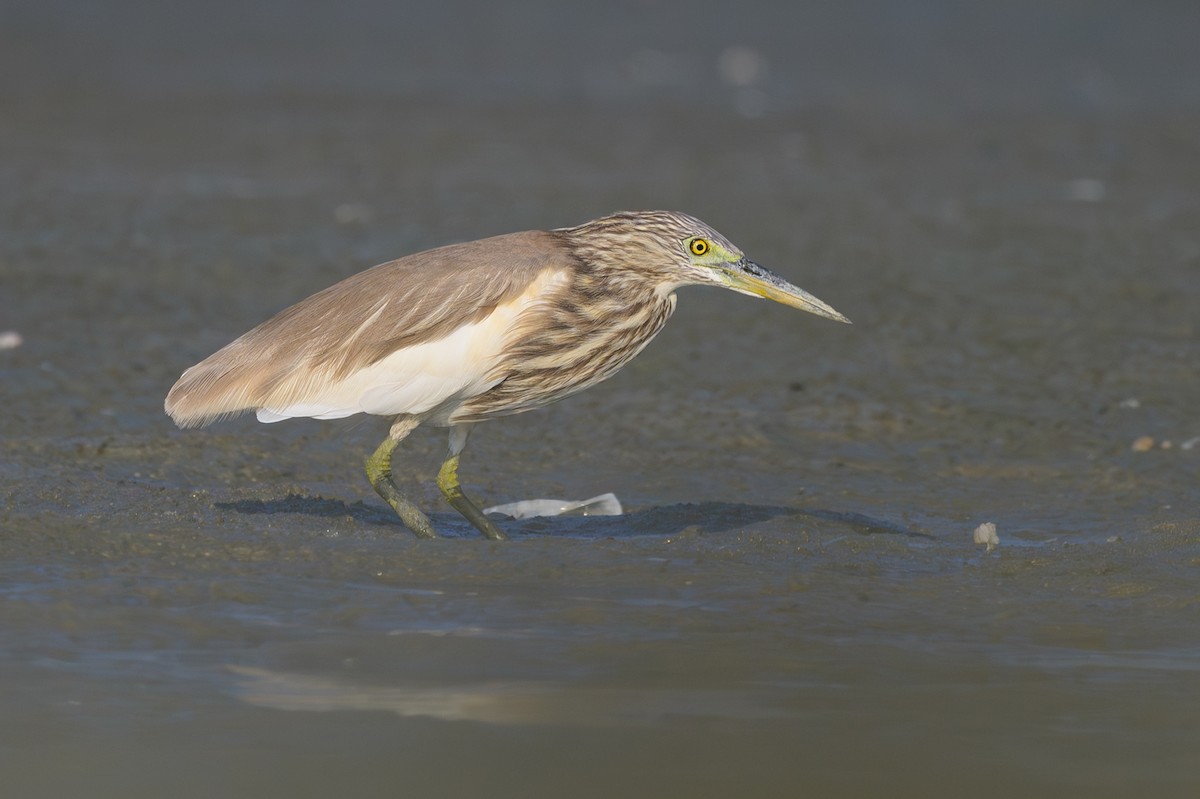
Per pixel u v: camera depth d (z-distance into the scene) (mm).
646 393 17109
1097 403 17141
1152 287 23609
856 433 15883
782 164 35969
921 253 25891
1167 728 8359
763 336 19938
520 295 11117
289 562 10898
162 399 16203
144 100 41125
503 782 7559
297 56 49031
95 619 9703
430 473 14008
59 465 13258
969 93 49438
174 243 24828
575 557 11164
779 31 56562
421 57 50438
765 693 8805
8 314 19500
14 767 7648
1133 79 52656
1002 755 7996
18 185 29250
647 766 7770
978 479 14477
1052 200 32000
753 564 11203
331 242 25391
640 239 11359
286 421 15234
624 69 50906
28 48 46094
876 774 7715
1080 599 10562
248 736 8070
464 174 32938
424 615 9938
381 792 7422
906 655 9461
